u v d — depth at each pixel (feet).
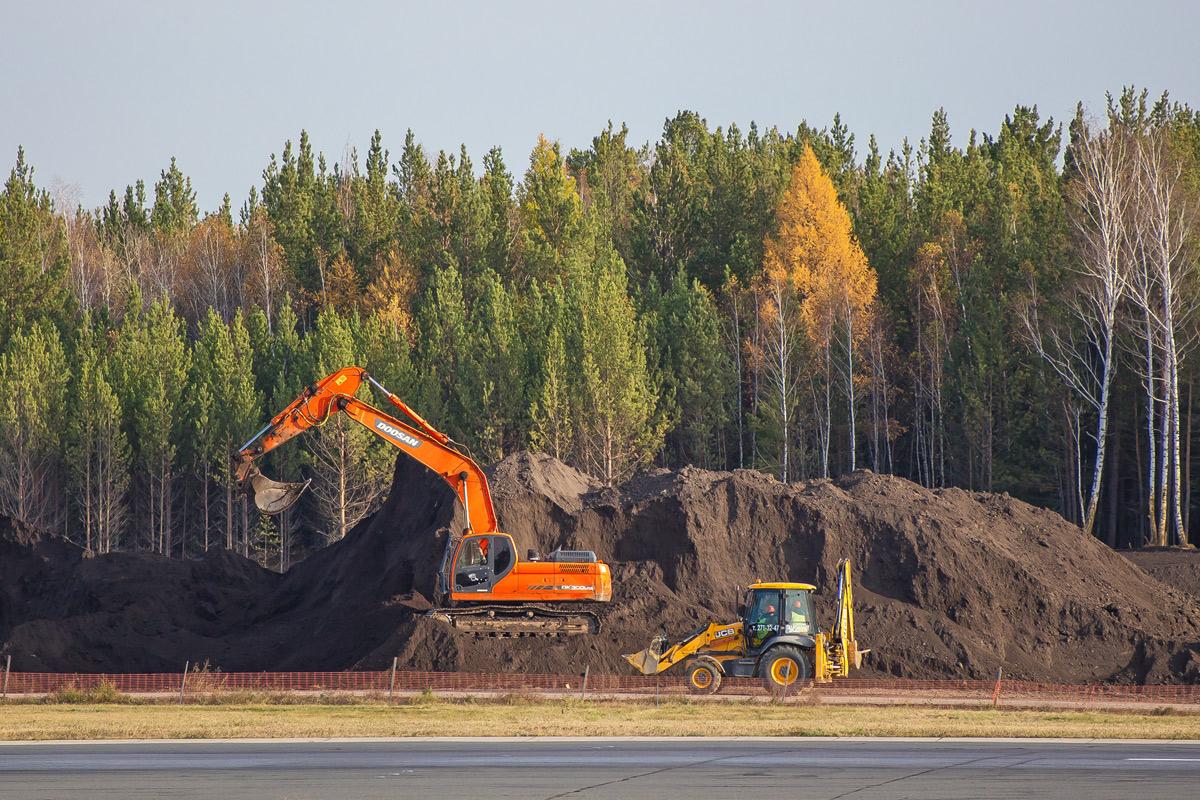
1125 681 254.27
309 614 302.25
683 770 133.08
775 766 135.95
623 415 516.73
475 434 532.32
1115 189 429.38
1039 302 502.38
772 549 294.25
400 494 325.42
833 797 118.21
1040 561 296.92
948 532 290.35
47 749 149.79
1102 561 305.94
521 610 248.11
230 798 117.29
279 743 154.71
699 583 284.20
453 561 246.27
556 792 120.47
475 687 228.84
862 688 232.73
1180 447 482.28
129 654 272.72
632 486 321.11
